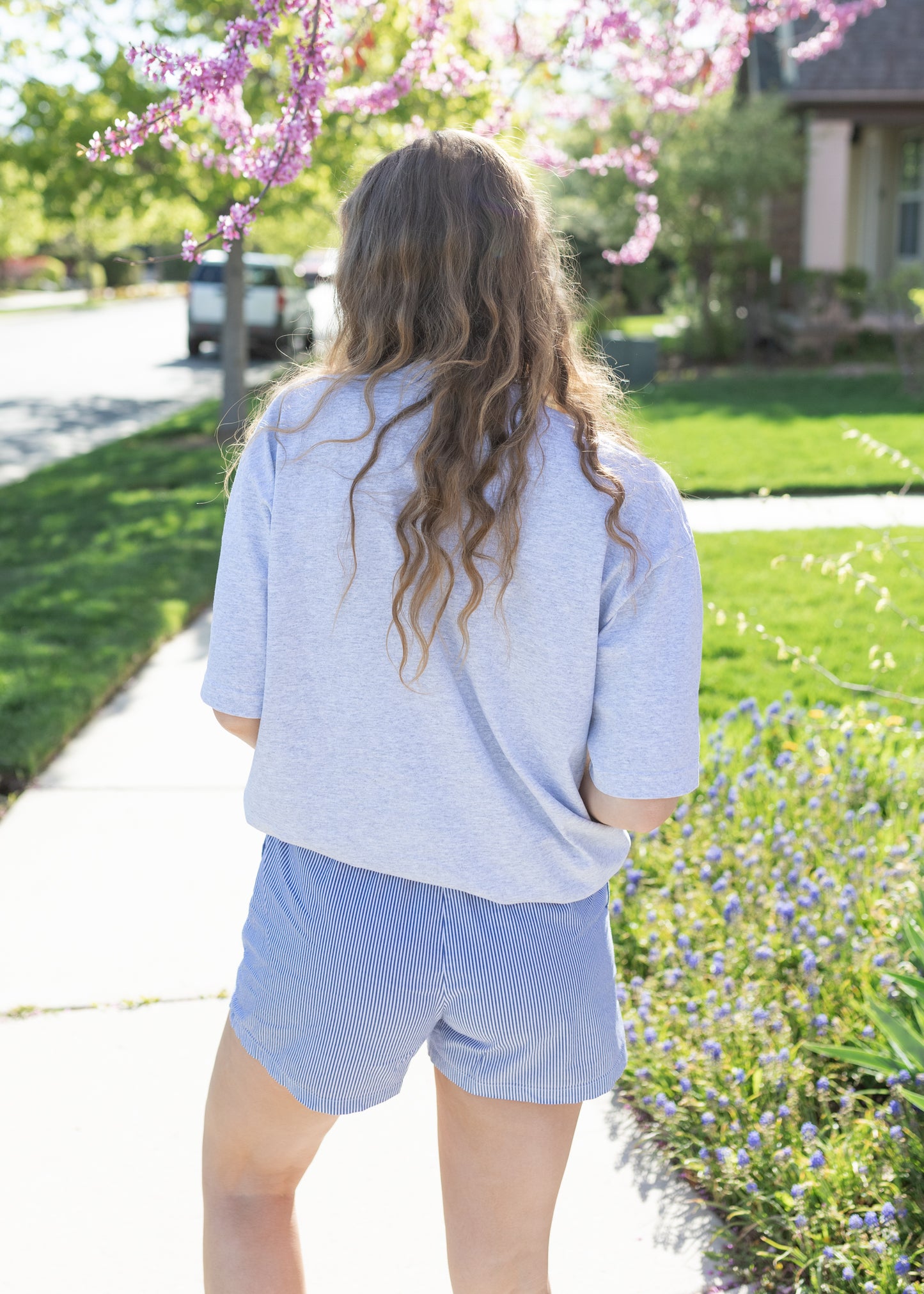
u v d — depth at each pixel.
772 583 6.40
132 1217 2.13
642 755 1.26
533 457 1.22
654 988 2.72
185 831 3.73
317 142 7.04
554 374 1.29
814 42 6.23
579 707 1.27
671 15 4.29
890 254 17.81
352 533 1.24
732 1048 2.42
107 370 20.56
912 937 2.36
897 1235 1.93
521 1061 1.35
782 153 15.09
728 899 2.86
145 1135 2.34
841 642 5.48
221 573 1.34
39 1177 2.22
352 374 1.27
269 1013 1.37
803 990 2.59
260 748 1.35
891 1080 2.13
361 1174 2.26
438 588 1.23
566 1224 2.11
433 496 1.20
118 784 4.10
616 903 2.93
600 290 19.05
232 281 11.72
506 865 1.30
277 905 1.38
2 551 7.63
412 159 1.29
